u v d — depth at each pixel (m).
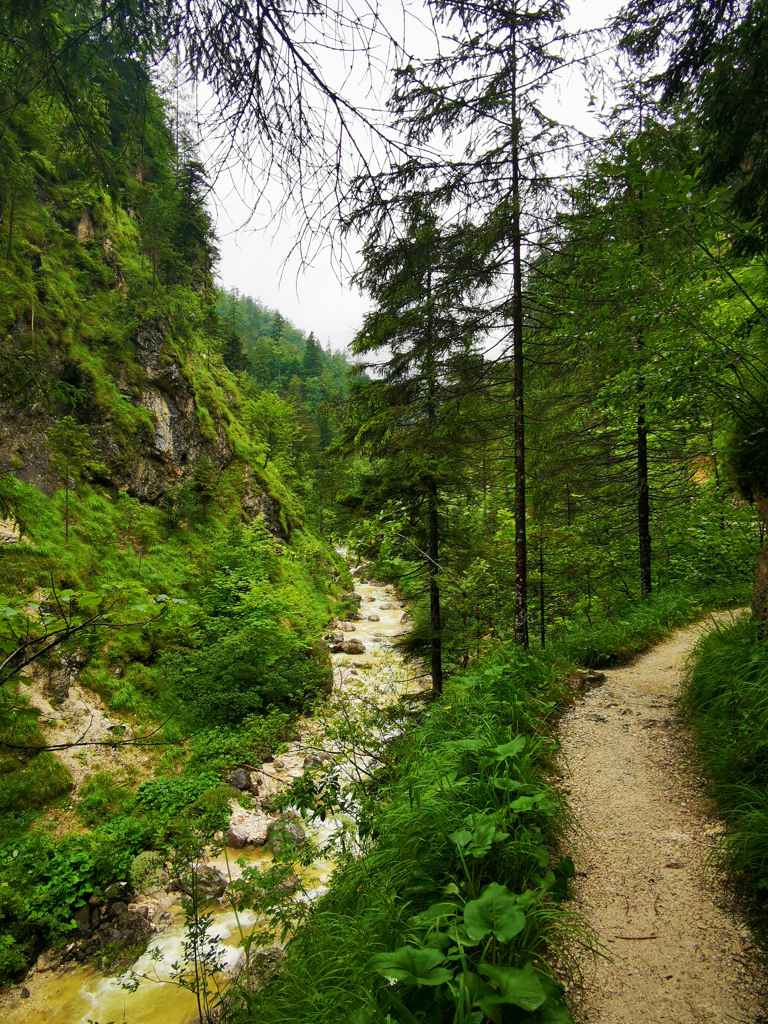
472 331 9.11
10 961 7.45
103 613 3.04
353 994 2.64
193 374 29.53
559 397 10.26
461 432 10.18
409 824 3.81
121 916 8.35
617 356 6.17
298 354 111.88
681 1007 2.61
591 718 6.53
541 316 8.79
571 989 2.73
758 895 3.24
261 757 13.01
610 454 13.89
